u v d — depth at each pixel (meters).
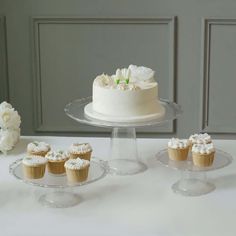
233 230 1.58
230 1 3.34
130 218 1.65
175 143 1.85
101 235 1.56
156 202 1.75
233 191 1.82
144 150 2.17
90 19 3.40
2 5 3.41
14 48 3.48
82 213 1.68
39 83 3.53
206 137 1.94
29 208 1.72
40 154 1.91
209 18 3.36
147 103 1.95
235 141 2.27
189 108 3.51
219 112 3.52
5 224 1.62
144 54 3.46
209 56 3.43
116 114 1.93
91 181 1.71
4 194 1.81
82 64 3.49
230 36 3.40
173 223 1.62
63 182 1.70
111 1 3.38
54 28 3.44
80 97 3.55
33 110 3.57
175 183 1.88
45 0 3.40
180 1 3.36
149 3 3.37
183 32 3.40
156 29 3.41
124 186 1.87
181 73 3.47
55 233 1.57
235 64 3.44
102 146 2.21
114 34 3.43
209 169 1.77
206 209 1.70
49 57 3.49
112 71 3.50
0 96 3.56
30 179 1.73
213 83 3.47
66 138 2.31
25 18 3.43
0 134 2.13
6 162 2.06
